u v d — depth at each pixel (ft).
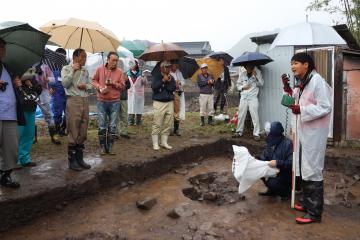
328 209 16.43
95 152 22.20
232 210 16.37
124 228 14.30
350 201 17.39
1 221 13.53
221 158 26.35
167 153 22.45
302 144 14.51
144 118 37.76
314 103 14.17
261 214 15.84
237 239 13.43
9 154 14.80
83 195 16.66
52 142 24.27
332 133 24.14
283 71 26.96
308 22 20.62
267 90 28.32
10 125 14.62
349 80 23.70
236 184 20.29
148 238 13.48
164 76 22.47
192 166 23.65
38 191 14.84
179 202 17.16
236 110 44.80
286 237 13.60
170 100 23.12
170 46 23.76
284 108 27.04
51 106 25.81
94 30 20.17
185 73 31.07
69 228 14.19
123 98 26.25
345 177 20.97
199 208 16.57
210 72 34.99
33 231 13.84
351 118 23.86
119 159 20.52
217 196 17.92
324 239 13.43
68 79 17.21
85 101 18.11
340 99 23.77
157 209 16.22
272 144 17.12
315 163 14.30
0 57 14.06
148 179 20.59
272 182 17.24
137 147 24.03
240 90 27.50
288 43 19.97
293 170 15.58
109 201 17.04
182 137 28.19
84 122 18.15
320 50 24.22
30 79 18.31
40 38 16.30
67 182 16.19
